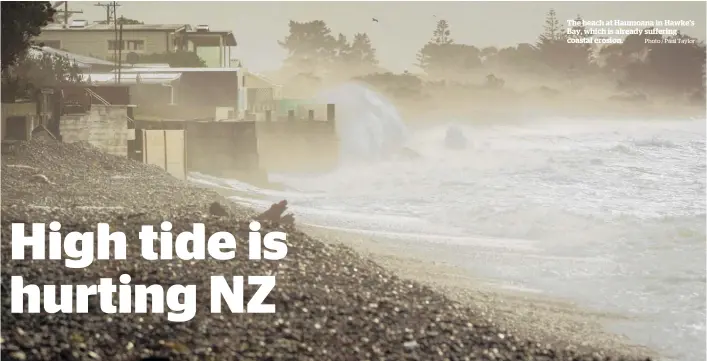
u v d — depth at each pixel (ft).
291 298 52.75
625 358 52.54
